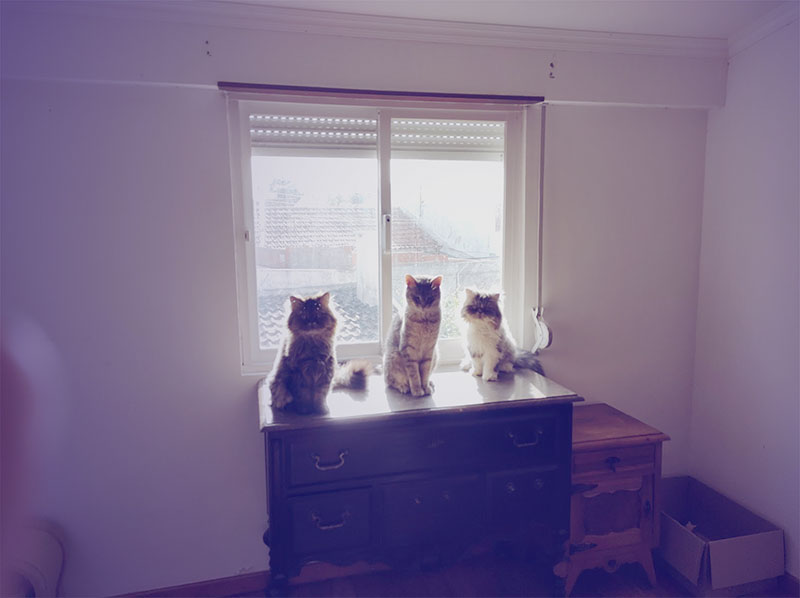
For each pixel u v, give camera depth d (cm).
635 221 210
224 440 181
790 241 177
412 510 146
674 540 185
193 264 172
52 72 152
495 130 198
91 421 170
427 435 144
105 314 168
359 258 192
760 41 185
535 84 189
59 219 161
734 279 202
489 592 185
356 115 184
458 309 197
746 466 199
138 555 178
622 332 215
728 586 174
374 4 161
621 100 197
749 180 193
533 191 197
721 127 206
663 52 198
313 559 140
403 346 158
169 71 160
